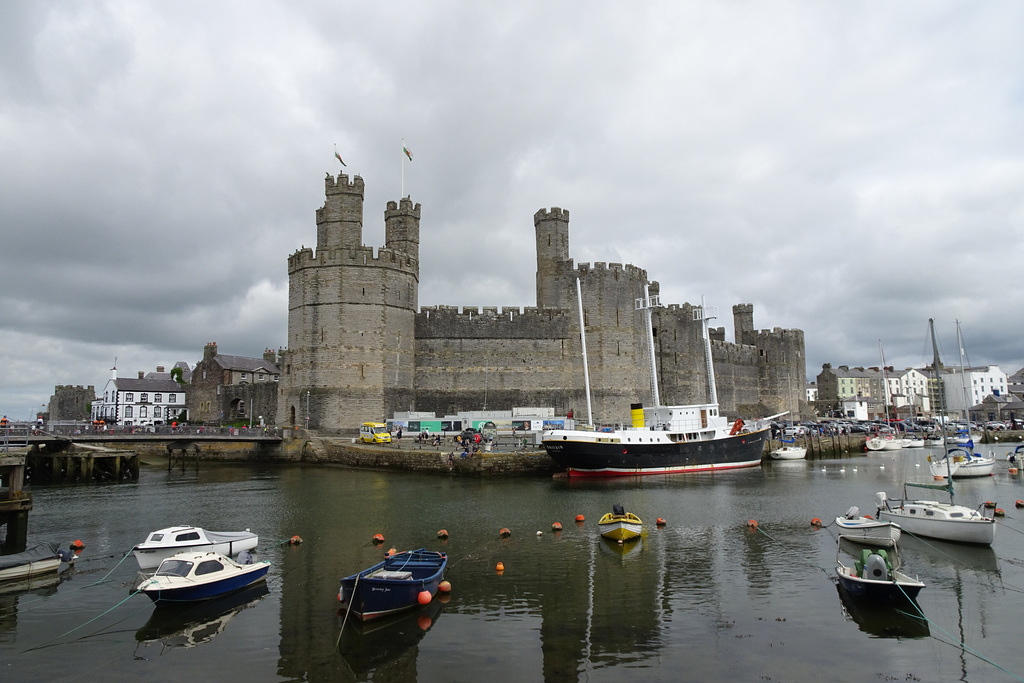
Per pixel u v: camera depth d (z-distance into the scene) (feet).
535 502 119.14
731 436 183.11
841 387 583.99
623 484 146.61
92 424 192.95
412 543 86.69
